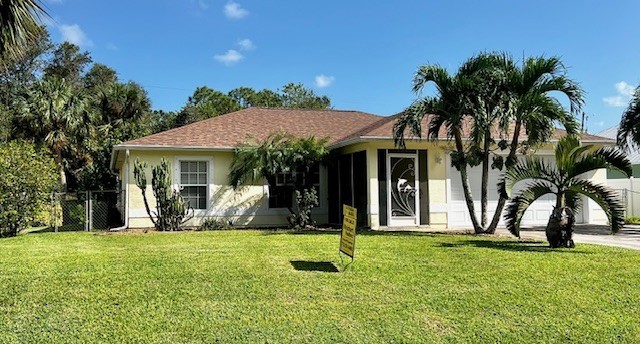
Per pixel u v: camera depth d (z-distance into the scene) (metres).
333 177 16.84
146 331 4.56
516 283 6.42
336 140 16.95
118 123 27.28
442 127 15.52
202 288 6.16
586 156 10.05
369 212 14.41
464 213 15.52
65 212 19.09
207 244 10.58
